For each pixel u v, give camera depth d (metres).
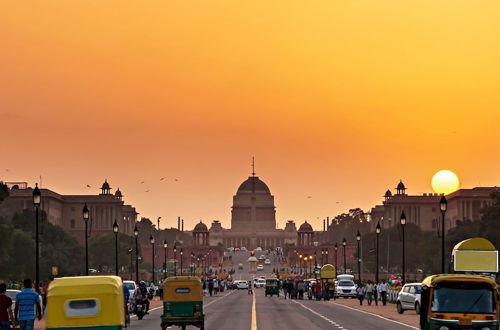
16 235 194.25
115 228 114.81
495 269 65.69
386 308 100.06
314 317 80.19
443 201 90.69
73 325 39.00
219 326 67.19
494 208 183.62
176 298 58.50
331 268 138.62
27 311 45.94
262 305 108.25
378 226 136.62
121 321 39.56
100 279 39.66
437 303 44.31
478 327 43.66
